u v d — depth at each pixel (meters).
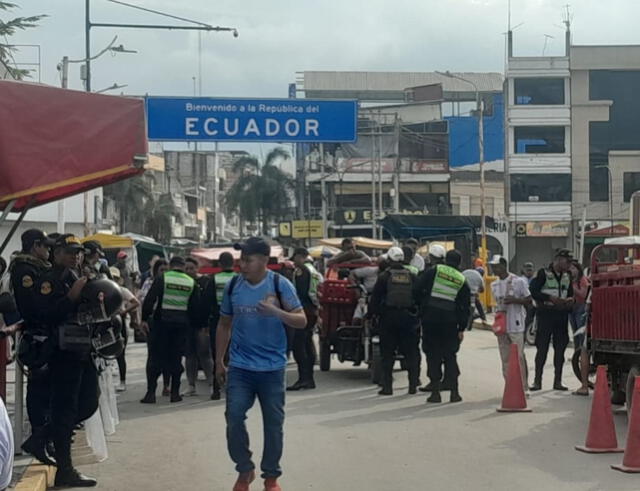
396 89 82.25
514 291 14.16
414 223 29.22
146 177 70.31
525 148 64.50
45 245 8.38
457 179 73.75
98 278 8.26
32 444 8.52
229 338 8.10
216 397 14.04
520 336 14.19
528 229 64.06
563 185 64.12
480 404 13.11
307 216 72.94
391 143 72.81
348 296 16.86
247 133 23.28
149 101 23.05
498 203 73.50
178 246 52.91
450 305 13.14
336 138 23.44
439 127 73.62
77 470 8.80
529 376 16.69
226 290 7.97
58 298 8.01
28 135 8.24
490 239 64.38
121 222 67.62
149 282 20.11
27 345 8.10
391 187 72.25
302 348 14.79
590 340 13.20
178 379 13.84
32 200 9.80
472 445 10.09
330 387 15.14
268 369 7.73
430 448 9.92
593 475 8.59
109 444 10.43
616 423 11.62
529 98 64.38
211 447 10.20
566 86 64.12
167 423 11.86
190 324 13.93
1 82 8.20
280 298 7.80
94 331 8.18
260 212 77.69
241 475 7.74
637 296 11.09
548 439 10.41
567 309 14.50
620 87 63.94
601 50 63.81
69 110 8.38
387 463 9.16
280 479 8.48
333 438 10.52
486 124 74.06
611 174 64.00
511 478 8.48
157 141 23.33
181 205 90.31
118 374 16.73
